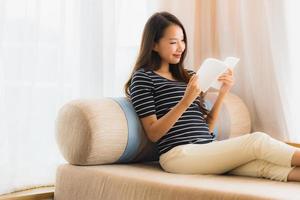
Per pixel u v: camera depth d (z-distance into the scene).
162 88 1.85
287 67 2.23
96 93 2.13
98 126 1.65
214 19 2.50
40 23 1.96
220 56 2.45
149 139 1.82
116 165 1.76
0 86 1.84
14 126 1.86
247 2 2.31
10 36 1.87
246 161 1.56
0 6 1.82
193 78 1.68
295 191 1.26
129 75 2.11
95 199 1.58
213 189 1.29
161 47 1.90
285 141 2.24
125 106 1.79
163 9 2.40
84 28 2.10
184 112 1.82
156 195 1.39
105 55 2.18
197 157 1.62
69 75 2.06
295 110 2.23
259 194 1.21
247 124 2.27
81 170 1.67
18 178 1.90
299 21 2.22
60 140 1.74
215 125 2.11
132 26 2.32
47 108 1.98
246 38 2.32
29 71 1.91
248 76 2.37
